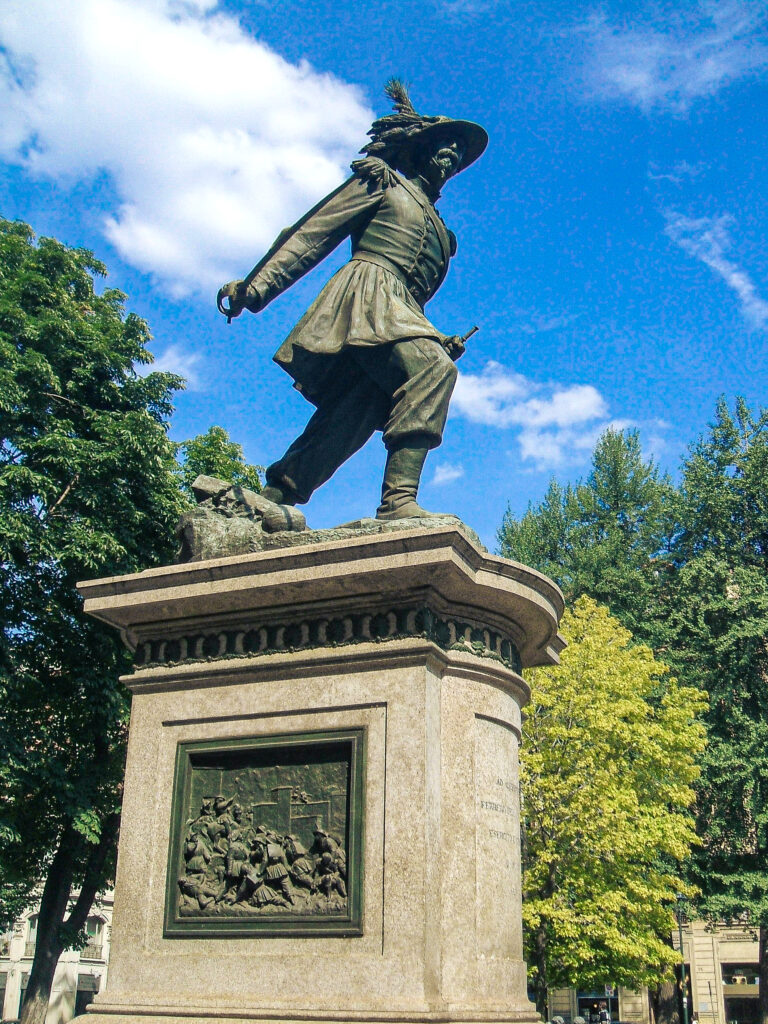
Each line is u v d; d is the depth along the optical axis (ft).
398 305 20.40
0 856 60.08
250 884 16.51
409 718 16.47
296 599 17.85
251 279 20.25
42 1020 57.57
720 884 87.66
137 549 59.31
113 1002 16.46
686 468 110.01
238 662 18.10
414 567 16.61
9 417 56.13
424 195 22.34
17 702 57.41
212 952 16.38
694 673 93.86
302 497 21.79
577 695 73.41
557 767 71.31
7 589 55.11
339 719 17.02
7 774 51.62
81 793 55.11
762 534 104.27
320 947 15.70
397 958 15.10
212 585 18.10
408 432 19.45
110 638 56.95
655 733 73.20
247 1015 15.35
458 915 16.01
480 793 17.13
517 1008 16.24
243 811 17.22
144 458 58.65
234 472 77.46
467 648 17.79
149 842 17.60
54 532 54.80
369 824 16.10
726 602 95.76
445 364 19.95
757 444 106.01
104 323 64.80
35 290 62.08
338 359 20.88
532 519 121.90
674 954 69.67
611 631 79.97
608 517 117.50
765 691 93.76
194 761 18.01
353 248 21.91
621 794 69.00
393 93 23.47
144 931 17.01
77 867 62.44
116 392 61.72
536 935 68.44
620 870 69.46
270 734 17.39
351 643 17.39
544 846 68.28
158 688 18.74
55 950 59.31
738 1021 126.21
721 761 87.20
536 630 19.43
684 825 74.02
